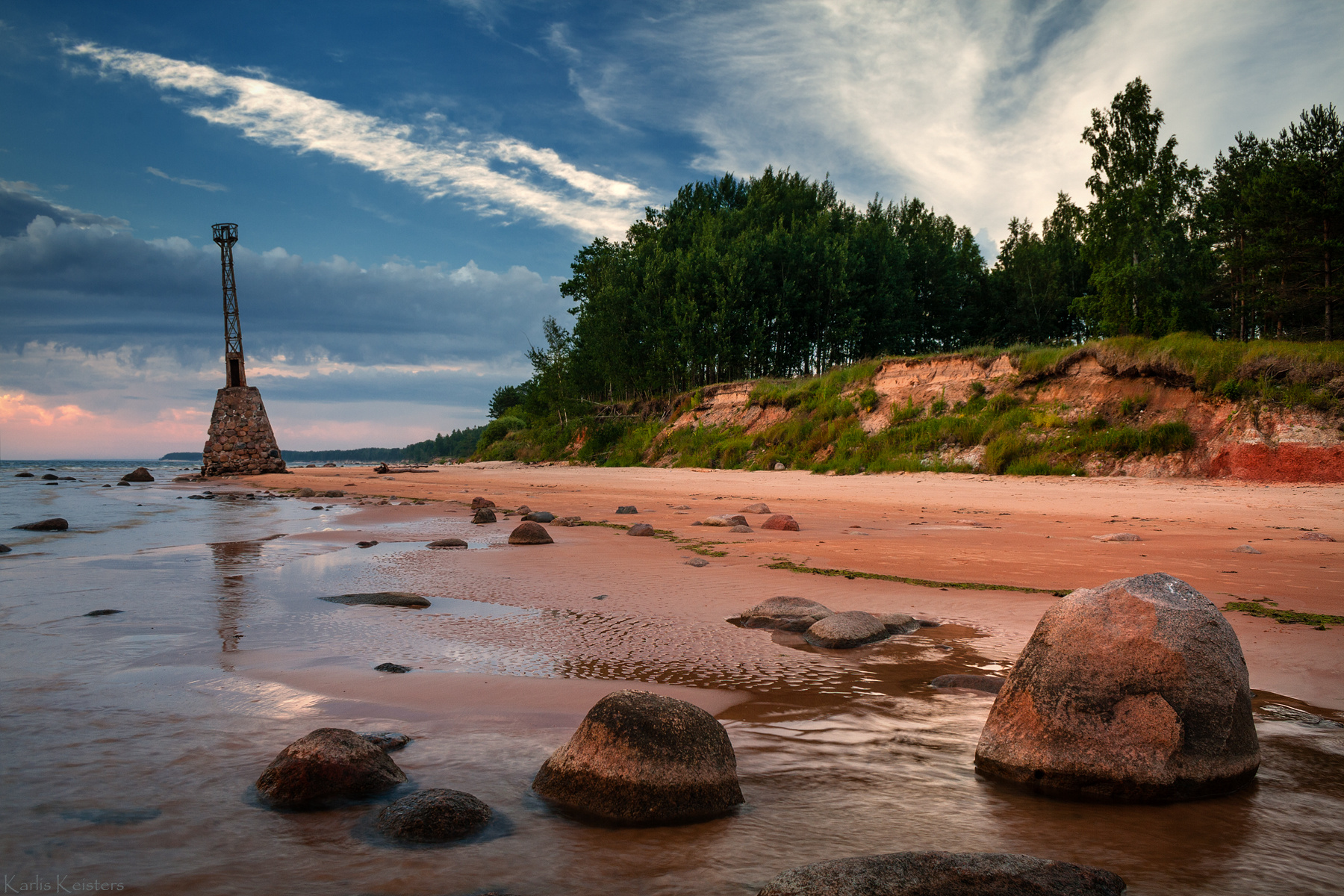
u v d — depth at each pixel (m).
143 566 8.83
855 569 8.27
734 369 44.47
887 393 29.61
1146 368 22.30
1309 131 34.06
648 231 60.88
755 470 30.22
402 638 5.47
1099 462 21.34
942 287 53.81
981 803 2.91
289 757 2.93
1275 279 31.38
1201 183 37.09
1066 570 8.09
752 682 4.45
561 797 2.89
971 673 4.64
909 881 2.09
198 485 30.41
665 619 6.09
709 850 2.50
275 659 4.89
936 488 19.66
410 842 2.51
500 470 41.25
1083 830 2.66
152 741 3.44
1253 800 2.92
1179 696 3.06
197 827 2.61
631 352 46.66
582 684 4.38
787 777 3.14
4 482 30.23
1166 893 2.18
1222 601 6.33
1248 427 19.34
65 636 5.45
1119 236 34.19
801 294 45.25
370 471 41.62
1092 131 35.50
